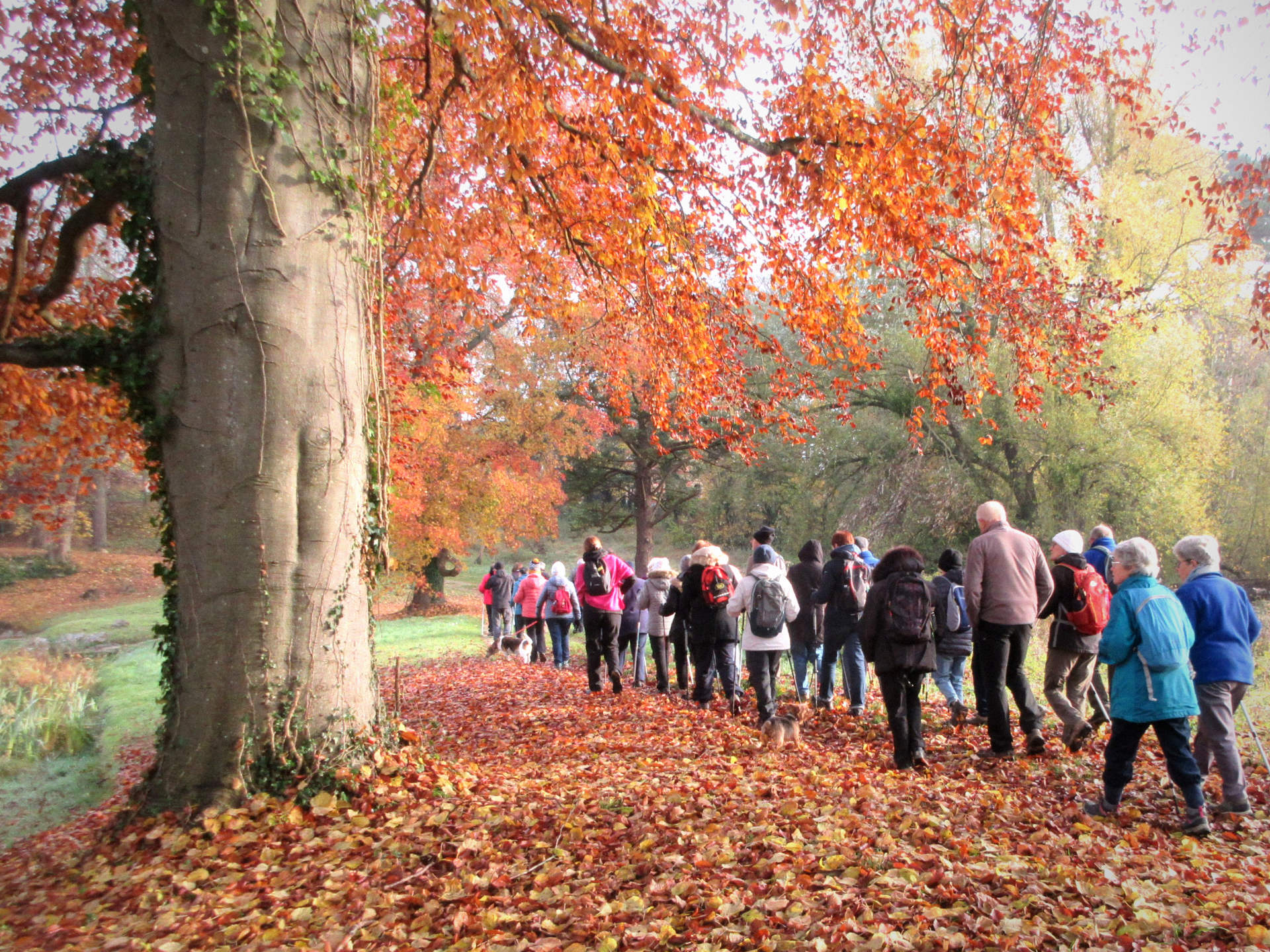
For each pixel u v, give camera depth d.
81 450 10.20
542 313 13.26
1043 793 5.80
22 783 9.77
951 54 9.08
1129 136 22.02
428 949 3.78
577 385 27.55
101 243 9.59
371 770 5.73
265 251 5.69
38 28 8.99
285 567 5.66
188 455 5.63
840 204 9.06
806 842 4.56
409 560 24.72
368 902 4.22
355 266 6.18
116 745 11.51
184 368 5.67
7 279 8.85
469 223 11.34
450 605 30.61
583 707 10.03
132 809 5.54
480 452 25.94
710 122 8.65
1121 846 4.55
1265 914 3.57
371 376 6.40
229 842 5.05
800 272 10.42
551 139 10.41
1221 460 23.95
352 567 6.02
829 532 30.22
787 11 8.16
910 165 8.36
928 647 6.41
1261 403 26.09
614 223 9.59
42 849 6.57
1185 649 4.92
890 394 25.16
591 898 4.04
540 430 27.44
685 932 3.70
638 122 8.82
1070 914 3.64
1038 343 10.38
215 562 5.57
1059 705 6.61
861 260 10.36
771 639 8.05
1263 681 11.89
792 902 3.84
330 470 5.88
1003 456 25.69
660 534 53.34
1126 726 5.12
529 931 3.84
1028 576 6.57
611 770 6.57
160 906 4.42
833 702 9.60
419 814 5.23
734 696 8.91
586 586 10.91
